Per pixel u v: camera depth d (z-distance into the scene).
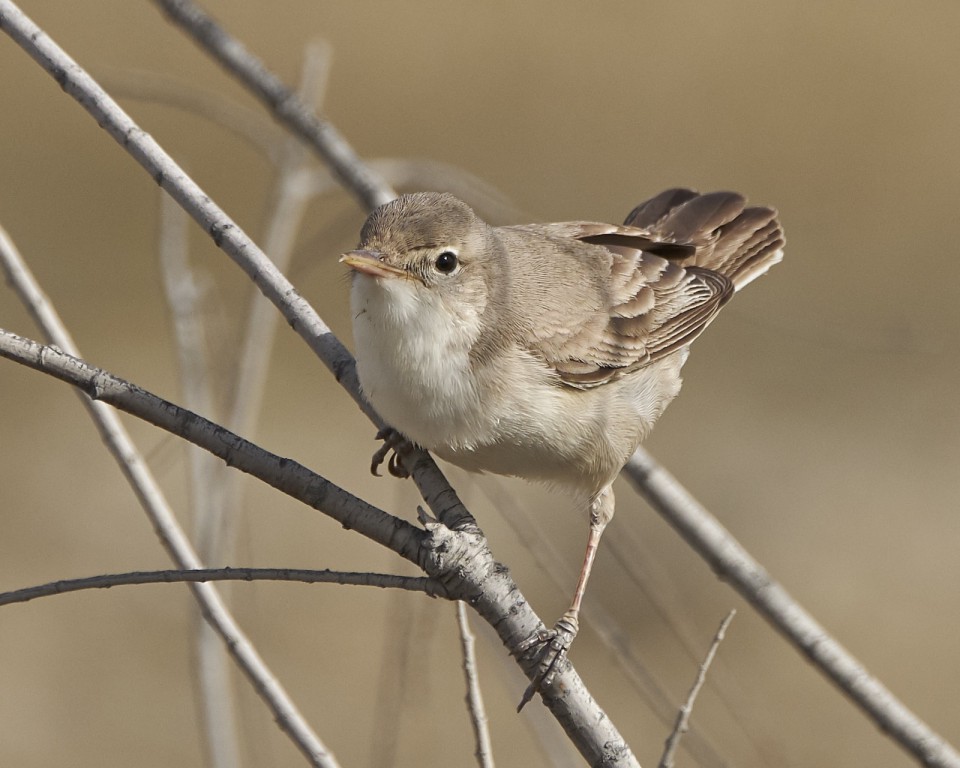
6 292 17.80
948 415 17.83
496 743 12.48
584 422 7.01
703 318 8.17
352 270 6.57
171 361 17.58
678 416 17.86
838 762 12.66
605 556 14.48
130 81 9.07
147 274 18.52
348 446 16.61
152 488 6.38
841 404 18.14
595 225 8.30
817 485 16.64
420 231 6.46
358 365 6.49
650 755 12.59
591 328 7.18
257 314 8.23
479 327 6.64
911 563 15.45
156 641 14.12
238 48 8.55
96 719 13.11
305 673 13.59
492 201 8.83
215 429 5.23
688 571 14.52
